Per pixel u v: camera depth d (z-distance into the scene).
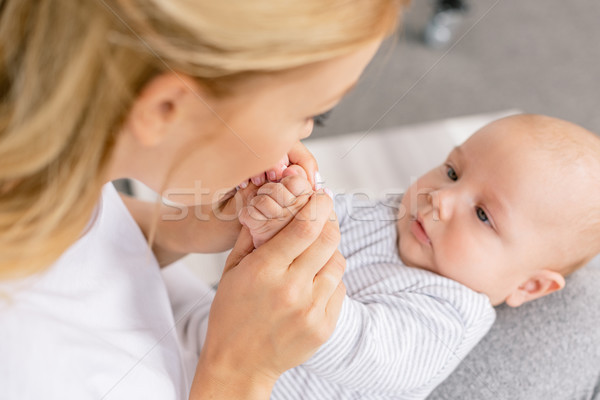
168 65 0.38
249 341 0.58
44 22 0.36
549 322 0.97
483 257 0.98
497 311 1.03
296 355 0.59
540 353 0.95
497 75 2.24
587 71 2.35
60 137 0.39
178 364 0.67
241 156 0.48
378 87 1.67
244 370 0.59
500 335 0.98
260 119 0.44
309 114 0.46
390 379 0.87
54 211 0.43
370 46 0.41
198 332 0.83
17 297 0.47
